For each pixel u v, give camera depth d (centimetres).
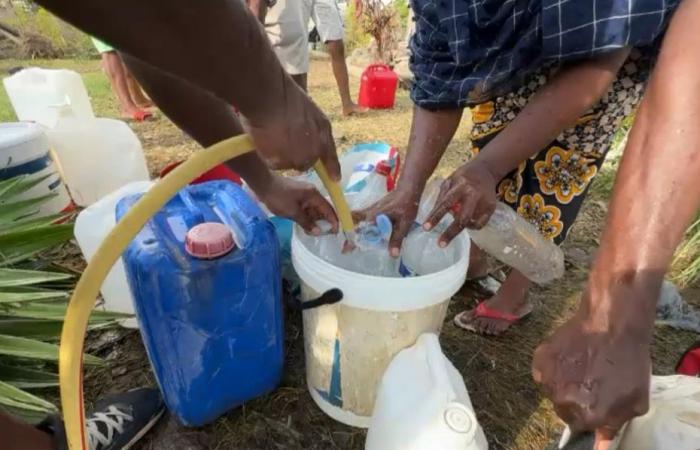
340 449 113
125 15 41
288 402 123
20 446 64
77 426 62
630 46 99
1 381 107
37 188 170
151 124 294
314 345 110
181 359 104
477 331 148
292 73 288
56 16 41
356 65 500
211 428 117
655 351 143
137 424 112
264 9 258
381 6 483
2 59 490
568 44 98
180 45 46
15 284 117
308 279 100
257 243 102
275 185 100
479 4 109
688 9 56
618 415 42
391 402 95
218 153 64
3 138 163
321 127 68
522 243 125
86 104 223
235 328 106
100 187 189
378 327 98
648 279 46
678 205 47
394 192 118
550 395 45
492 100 130
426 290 94
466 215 100
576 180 129
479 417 122
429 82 123
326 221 105
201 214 107
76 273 156
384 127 315
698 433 80
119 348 136
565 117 104
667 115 50
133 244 96
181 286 96
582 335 46
